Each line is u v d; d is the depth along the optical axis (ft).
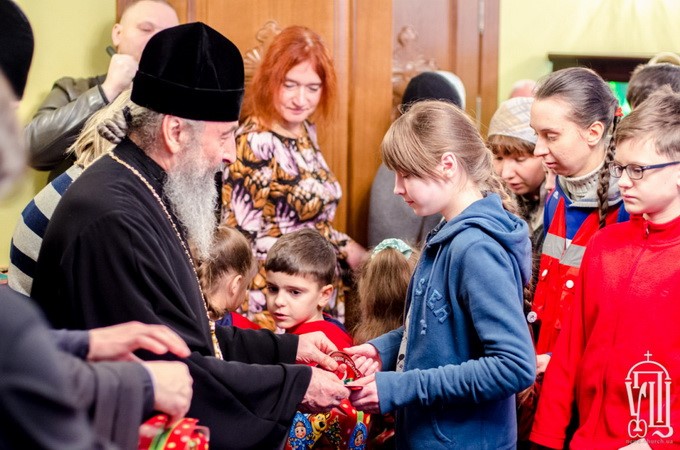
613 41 14.34
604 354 7.10
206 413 6.07
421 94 11.80
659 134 6.85
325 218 11.43
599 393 7.11
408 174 6.69
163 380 4.75
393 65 13.43
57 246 6.03
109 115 6.89
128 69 10.84
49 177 11.00
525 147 9.85
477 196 6.81
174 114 6.35
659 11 14.35
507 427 6.68
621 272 7.14
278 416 6.30
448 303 6.51
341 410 7.59
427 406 6.48
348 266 11.61
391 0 12.98
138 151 6.43
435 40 13.61
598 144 8.09
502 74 14.07
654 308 6.89
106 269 5.93
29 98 12.01
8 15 5.59
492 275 6.27
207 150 6.50
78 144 7.30
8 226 11.71
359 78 12.96
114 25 11.87
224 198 10.80
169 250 6.27
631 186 6.94
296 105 11.00
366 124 13.05
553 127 8.02
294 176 11.09
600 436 7.09
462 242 6.42
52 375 3.44
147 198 6.27
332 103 11.50
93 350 4.77
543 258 8.46
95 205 6.02
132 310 5.90
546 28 14.11
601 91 8.09
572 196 8.32
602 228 7.60
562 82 8.07
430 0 13.51
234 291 8.68
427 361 6.57
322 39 12.46
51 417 3.40
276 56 10.94
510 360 6.12
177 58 6.33
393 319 8.46
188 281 6.35
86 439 3.50
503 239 6.43
